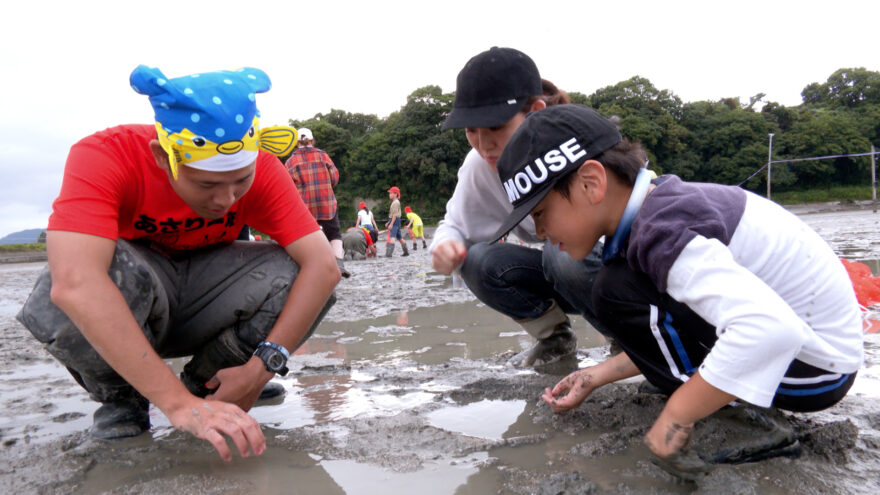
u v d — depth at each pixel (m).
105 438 1.85
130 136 1.68
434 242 2.39
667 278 1.34
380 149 48.09
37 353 3.33
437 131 47.66
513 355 2.78
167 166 1.62
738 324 1.21
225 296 1.97
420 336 3.40
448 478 1.52
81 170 1.58
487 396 2.18
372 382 2.45
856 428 1.64
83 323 1.51
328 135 50.72
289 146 1.86
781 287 1.39
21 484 1.56
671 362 1.55
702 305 1.29
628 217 1.44
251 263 2.00
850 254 6.65
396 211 13.63
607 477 1.48
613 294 1.57
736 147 51.44
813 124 50.56
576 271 2.16
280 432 1.89
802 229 1.46
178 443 1.81
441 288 5.84
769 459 1.51
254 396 1.84
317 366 2.75
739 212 1.40
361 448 1.73
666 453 1.35
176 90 1.48
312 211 6.99
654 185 1.47
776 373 1.21
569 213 1.45
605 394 2.10
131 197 1.70
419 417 1.97
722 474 1.39
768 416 1.64
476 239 2.57
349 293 5.77
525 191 1.47
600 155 1.43
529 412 1.99
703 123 52.44
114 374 1.81
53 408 2.27
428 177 47.22
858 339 1.46
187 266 1.99
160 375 1.57
